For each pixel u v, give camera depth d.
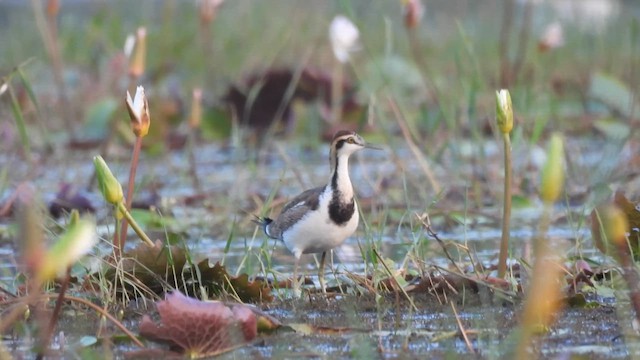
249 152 16.95
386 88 17.05
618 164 14.56
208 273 9.52
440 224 13.05
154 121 17.56
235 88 18.64
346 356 7.79
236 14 26.02
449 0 30.33
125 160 17.08
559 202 13.66
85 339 8.27
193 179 15.40
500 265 9.62
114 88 21.20
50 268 5.84
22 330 8.55
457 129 16.16
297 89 18.70
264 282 9.84
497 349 7.79
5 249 11.96
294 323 8.64
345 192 10.33
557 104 18.62
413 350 7.93
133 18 27.62
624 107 17.08
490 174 14.90
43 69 23.61
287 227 10.42
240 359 7.78
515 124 14.95
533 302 6.33
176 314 7.86
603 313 8.80
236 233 12.66
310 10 26.48
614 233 8.14
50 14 18.89
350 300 9.34
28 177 15.41
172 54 23.70
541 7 25.22
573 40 23.20
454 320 8.70
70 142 17.75
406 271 10.03
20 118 12.70
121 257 9.41
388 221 12.87
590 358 7.57
